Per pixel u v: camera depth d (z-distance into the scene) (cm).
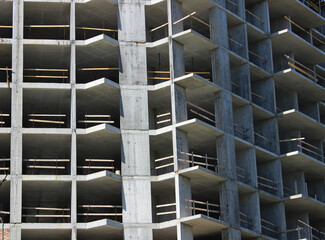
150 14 6025
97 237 5500
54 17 6009
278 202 6088
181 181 5441
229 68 5994
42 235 5403
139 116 5625
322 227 6619
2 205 5809
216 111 5834
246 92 6131
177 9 5938
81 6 5888
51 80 6297
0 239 5228
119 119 6150
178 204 5362
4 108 5897
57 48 5750
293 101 6662
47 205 5928
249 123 6050
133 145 5553
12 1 5822
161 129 5603
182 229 5312
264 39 6519
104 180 5431
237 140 5831
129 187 5444
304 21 6950
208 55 6069
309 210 6300
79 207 6019
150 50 5862
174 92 5656
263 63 6469
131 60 5769
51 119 6091
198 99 6003
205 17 6228
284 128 6581
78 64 5988
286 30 6438
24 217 5994
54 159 5809
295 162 6278
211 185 5694
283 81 6494
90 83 5622
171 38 5797
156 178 5488
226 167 5662
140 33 5856
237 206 5609
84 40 5759
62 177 5412
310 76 6738
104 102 5809
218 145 5738
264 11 6581
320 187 6700
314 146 6794
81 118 6091
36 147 5706
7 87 5588
